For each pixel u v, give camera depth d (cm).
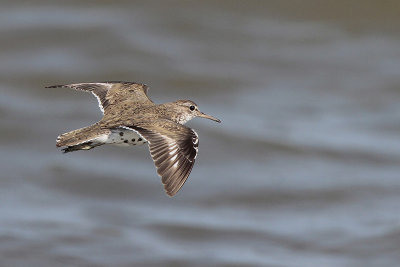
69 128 2498
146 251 2016
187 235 2102
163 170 1131
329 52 2917
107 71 2745
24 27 2911
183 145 1160
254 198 2275
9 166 2362
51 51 2823
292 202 2259
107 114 1328
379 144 2503
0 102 2594
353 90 2773
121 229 2116
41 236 2058
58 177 2327
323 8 3086
